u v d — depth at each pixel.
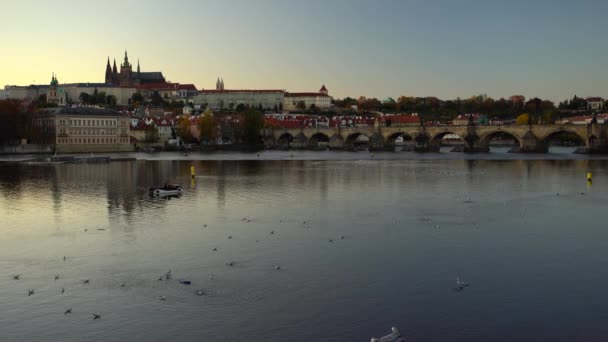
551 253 74.56
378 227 91.50
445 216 101.56
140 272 66.31
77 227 92.69
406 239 82.69
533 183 156.50
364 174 187.25
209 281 62.78
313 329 50.19
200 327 50.66
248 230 89.31
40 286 61.59
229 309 54.66
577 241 81.31
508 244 79.62
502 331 49.88
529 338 48.53
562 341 47.97
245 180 167.75
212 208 111.62
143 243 80.62
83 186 152.50
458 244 79.56
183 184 156.50
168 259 71.81
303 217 100.69
